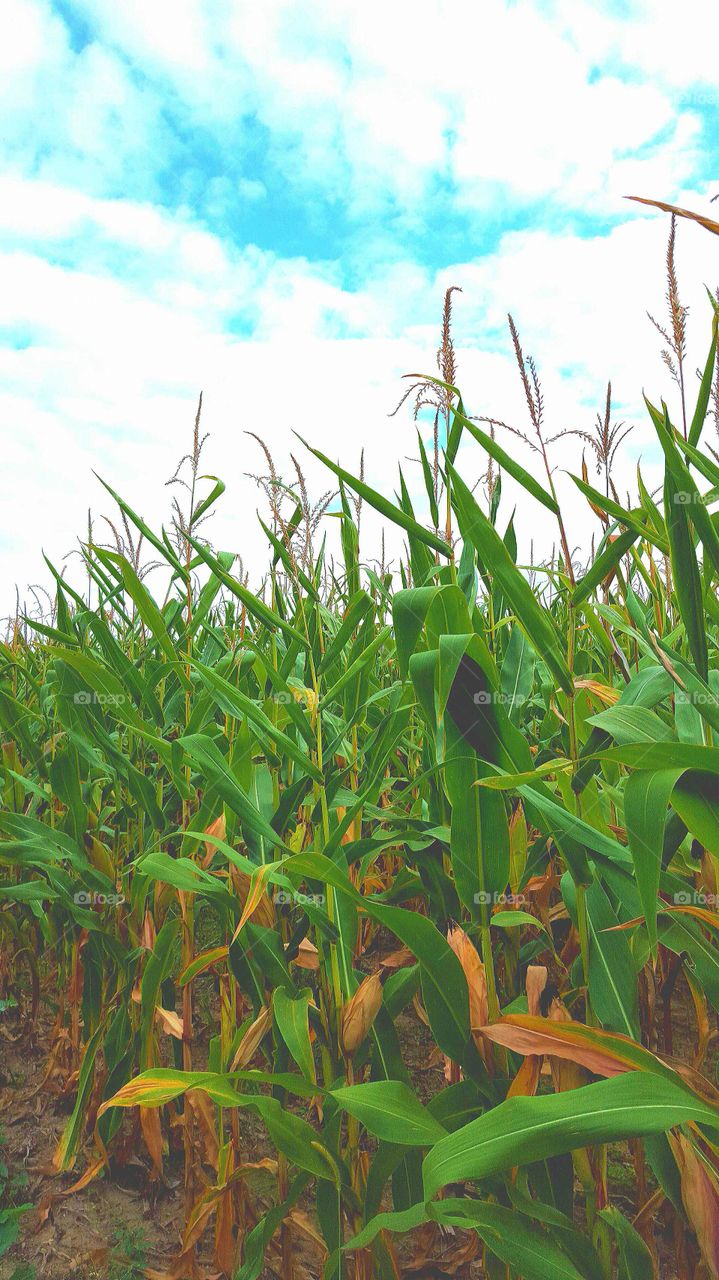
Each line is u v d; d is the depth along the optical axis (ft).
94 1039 5.50
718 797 2.48
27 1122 6.36
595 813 3.53
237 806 4.08
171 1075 3.13
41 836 5.87
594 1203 3.26
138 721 5.39
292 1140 3.40
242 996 6.78
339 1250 3.68
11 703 6.74
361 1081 4.23
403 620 3.21
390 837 4.09
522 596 3.25
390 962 4.81
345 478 3.45
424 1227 4.55
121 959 5.60
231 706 4.66
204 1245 5.02
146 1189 5.59
